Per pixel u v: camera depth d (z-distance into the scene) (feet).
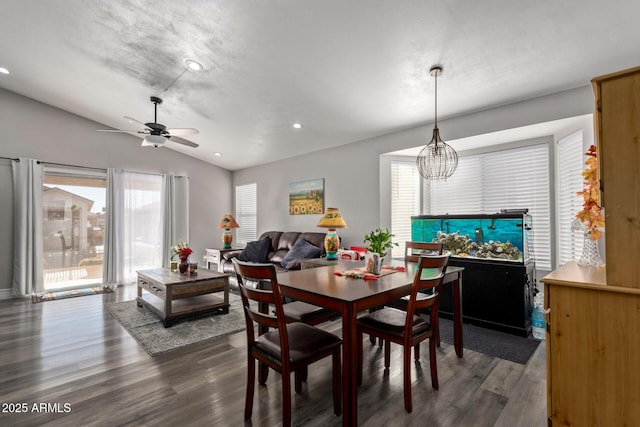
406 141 13.24
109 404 6.16
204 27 8.45
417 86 9.77
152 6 8.05
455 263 11.29
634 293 3.91
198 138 17.26
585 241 6.33
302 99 11.65
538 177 11.57
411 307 5.94
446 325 10.77
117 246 17.35
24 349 8.74
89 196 17.03
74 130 16.37
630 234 3.95
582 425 4.32
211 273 12.55
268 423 5.60
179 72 10.94
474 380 7.06
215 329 10.30
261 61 9.57
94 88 13.30
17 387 6.79
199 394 6.52
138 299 12.97
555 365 4.54
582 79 8.68
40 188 15.24
